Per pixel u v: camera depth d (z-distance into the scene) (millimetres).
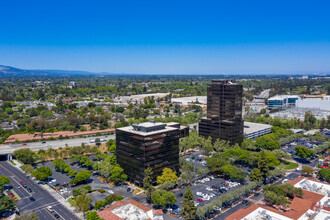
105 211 167625
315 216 162750
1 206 178875
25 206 194625
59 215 181750
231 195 193750
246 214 162750
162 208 190750
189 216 169000
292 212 166500
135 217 161750
